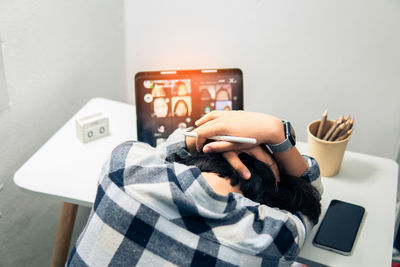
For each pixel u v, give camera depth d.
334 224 0.89
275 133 0.81
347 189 1.01
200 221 0.67
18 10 1.11
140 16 1.51
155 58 1.59
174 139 0.87
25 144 1.26
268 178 0.77
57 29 1.27
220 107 1.13
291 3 1.38
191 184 0.67
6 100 1.15
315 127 1.05
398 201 1.47
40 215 1.38
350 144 1.60
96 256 0.67
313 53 1.45
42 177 1.01
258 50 1.49
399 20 1.32
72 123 1.20
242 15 1.44
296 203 0.79
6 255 1.29
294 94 1.55
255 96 1.59
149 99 1.10
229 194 0.70
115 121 1.23
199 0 1.44
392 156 1.57
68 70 1.36
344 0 1.34
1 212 1.23
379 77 1.44
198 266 0.65
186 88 1.11
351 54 1.42
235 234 0.66
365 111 1.52
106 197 0.68
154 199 0.66
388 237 0.88
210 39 1.51
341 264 0.82
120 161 0.72
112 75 1.60
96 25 1.43
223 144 0.77
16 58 1.15
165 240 0.66
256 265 0.66
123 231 0.66
